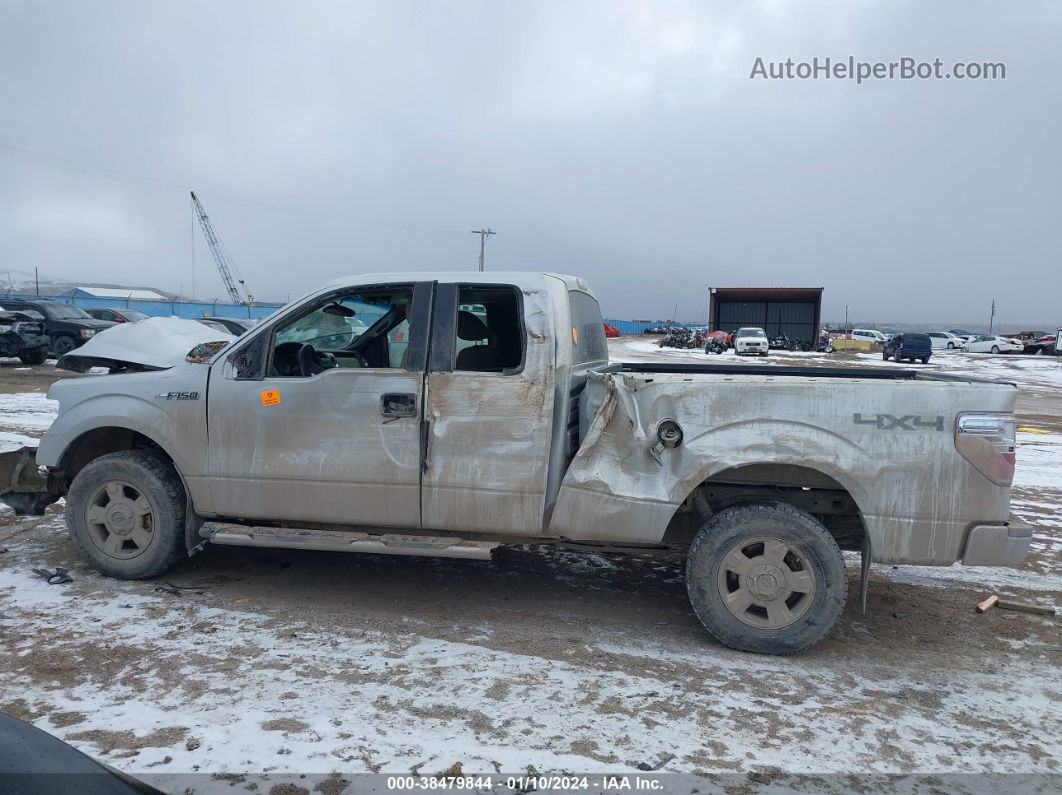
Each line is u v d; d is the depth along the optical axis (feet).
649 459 14.64
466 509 15.24
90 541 16.99
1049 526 24.49
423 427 15.26
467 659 13.67
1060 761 10.94
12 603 15.53
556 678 13.04
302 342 17.11
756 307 167.32
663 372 17.57
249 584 17.26
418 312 15.56
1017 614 16.87
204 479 16.43
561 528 14.97
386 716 11.51
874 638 15.35
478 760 10.39
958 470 13.79
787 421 14.14
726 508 15.08
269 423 15.96
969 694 12.98
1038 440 43.91
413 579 18.02
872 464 13.85
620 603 16.89
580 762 10.44
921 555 13.92
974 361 134.51
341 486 15.67
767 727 11.62
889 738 11.42
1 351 69.05
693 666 13.76
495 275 15.56
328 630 14.80
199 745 10.52
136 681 12.38
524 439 14.94
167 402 16.52
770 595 14.21
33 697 11.76
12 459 18.44
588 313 18.37
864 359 134.21
